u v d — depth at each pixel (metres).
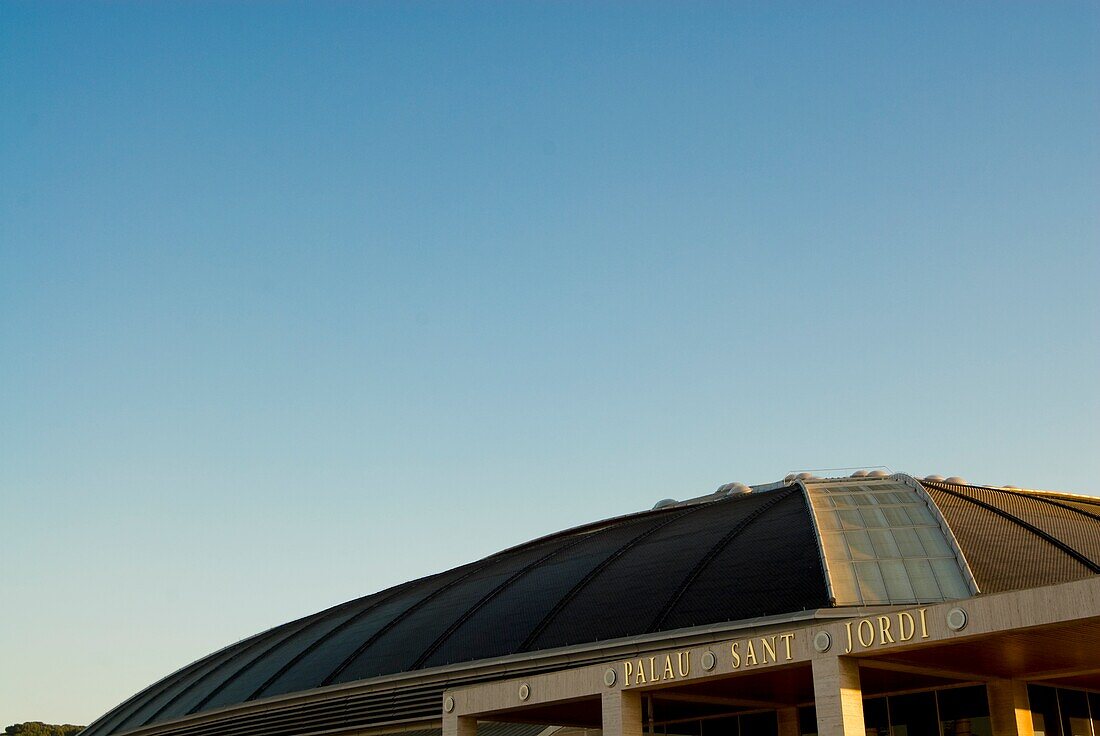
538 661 39.00
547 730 37.59
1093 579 21.81
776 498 46.25
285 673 49.69
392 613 50.66
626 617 38.91
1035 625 22.47
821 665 25.61
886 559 38.28
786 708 35.41
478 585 49.00
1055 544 38.41
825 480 48.66
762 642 26.84
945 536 39.62
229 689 52.12
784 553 39.34
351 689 44.06
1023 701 31.00
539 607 42.66
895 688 32.75
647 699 33.34
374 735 43.28
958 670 29.55
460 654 41.94
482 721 35.41
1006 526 40.53
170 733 53.31
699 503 55.81
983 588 36.03
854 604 35.41
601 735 36.53
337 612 58.31
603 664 30.19
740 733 36.50
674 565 41.38
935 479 50.56
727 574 39.19
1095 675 30.30
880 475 49.66
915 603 35.62
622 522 55.34
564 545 51.53
